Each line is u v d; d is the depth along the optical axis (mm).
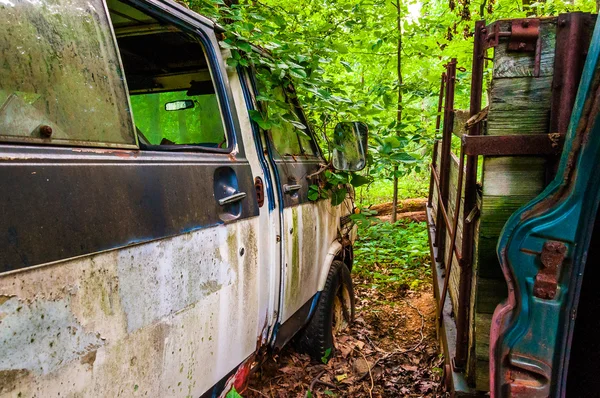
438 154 4441
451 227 2980
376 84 5883
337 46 3557
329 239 3207
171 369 1453
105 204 1194
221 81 2084
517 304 1304
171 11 1801
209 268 1651
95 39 1335
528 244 1273
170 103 2676
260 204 2146
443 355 2836
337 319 3613
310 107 3199
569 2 5398
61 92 1190
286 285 2412
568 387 1564
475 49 2016
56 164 1086
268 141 2379
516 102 1760
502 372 1329
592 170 1161
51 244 1029
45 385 1011
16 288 947
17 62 1097
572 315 1250
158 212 1392
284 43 2852
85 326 1115
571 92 1663
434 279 3947
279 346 2516
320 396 2820
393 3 5688
